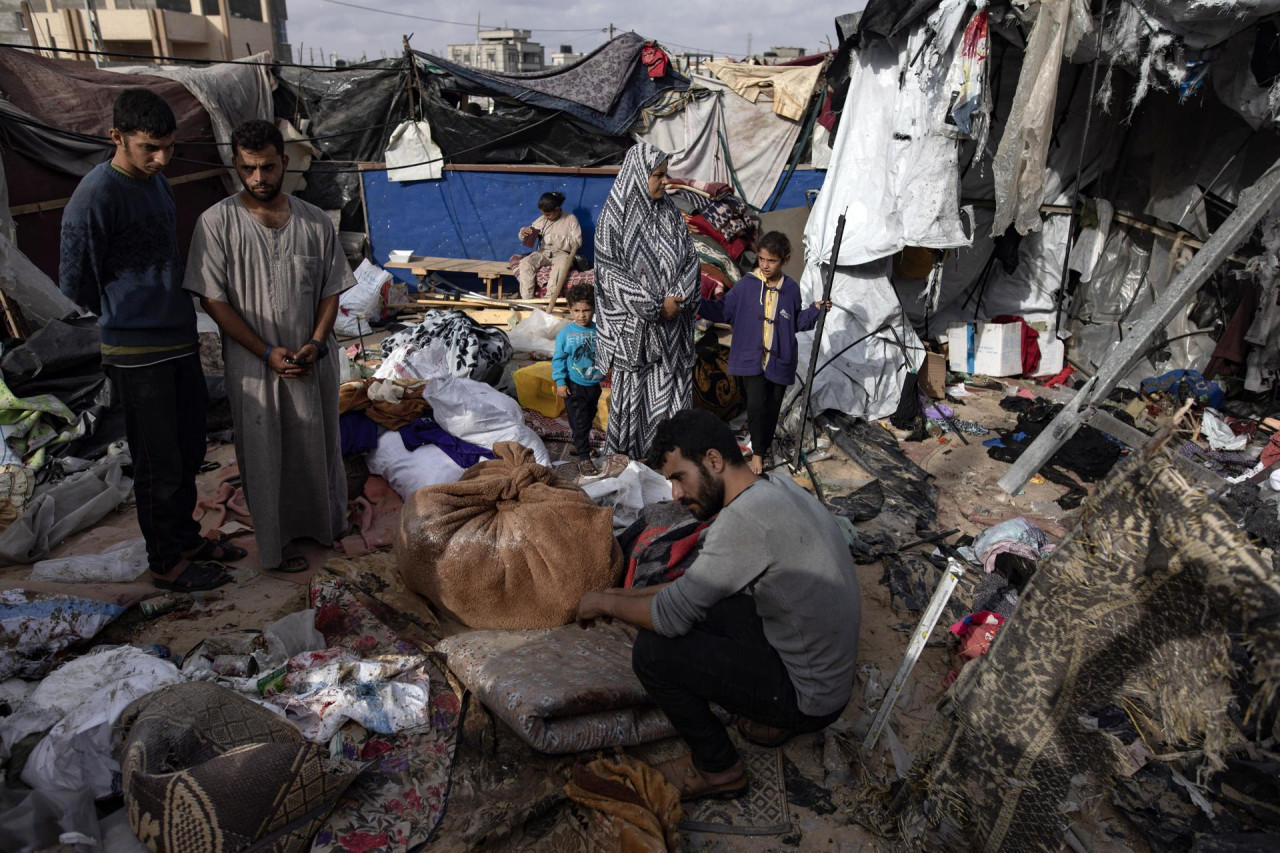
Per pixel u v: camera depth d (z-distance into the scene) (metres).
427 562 3.39
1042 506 4.88
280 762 2.26
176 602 3.52
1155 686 1.85
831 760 2.82
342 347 7.71
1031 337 7.35
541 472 3.82
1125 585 1.84
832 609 2.32
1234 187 5.98
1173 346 6.81
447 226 9.86
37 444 4.77
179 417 3.54
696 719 2.52
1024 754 2.08
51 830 2.25
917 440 5.89
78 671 2.73
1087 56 5.44
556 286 8.76
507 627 3.36
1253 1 4.53
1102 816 2.59
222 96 8.82
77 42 23.67
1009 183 5.30
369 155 9.65
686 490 2.39
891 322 6.23
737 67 9.08
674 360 4.82
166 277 3.25
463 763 2.66
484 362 6.07
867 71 6.16
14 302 5.93
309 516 3.95
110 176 3.02
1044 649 2.00
